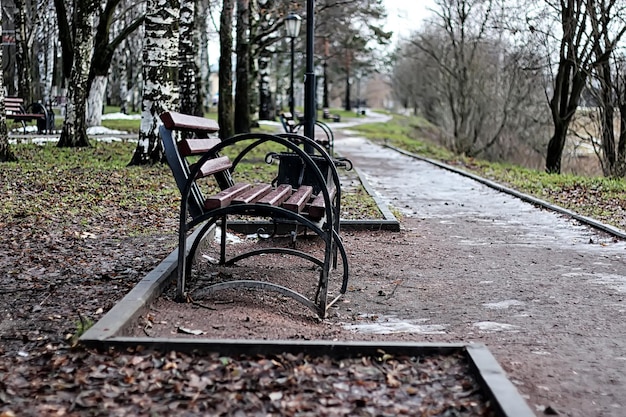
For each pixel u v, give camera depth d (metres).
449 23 27.61
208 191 11.41
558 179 16.39
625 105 17.69
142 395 3.52
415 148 31.19
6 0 35.94
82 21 17.27
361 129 49.31
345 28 36.09
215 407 3.40
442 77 31.45
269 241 8.11
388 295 6.00
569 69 19.19
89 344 4.05
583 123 19.77
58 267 6.16
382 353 4.03
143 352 4.02
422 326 5.09
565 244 8.57
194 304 5.26
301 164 7.95
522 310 5.57
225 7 22.08
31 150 15.88
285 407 3.41
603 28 17.53
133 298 4.86
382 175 17.69
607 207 11.81
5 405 3.42
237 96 26.30
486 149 26.55
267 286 5.27
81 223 8.12
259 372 3.80
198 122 5.77
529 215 11.03
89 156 15.32
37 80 43.69
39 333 4.48
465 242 8.62
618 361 4.37
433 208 11.77
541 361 4.32
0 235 7.34
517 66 22.03
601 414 3.55
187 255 6.30
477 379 3.69
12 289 5.48
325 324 5.12
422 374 3.81
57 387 3.60
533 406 3.61
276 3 27.23
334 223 6.89
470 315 5.41
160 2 13.78
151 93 13.86
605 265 7.36
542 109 24.38
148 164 13.89
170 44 13.86
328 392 3.60
